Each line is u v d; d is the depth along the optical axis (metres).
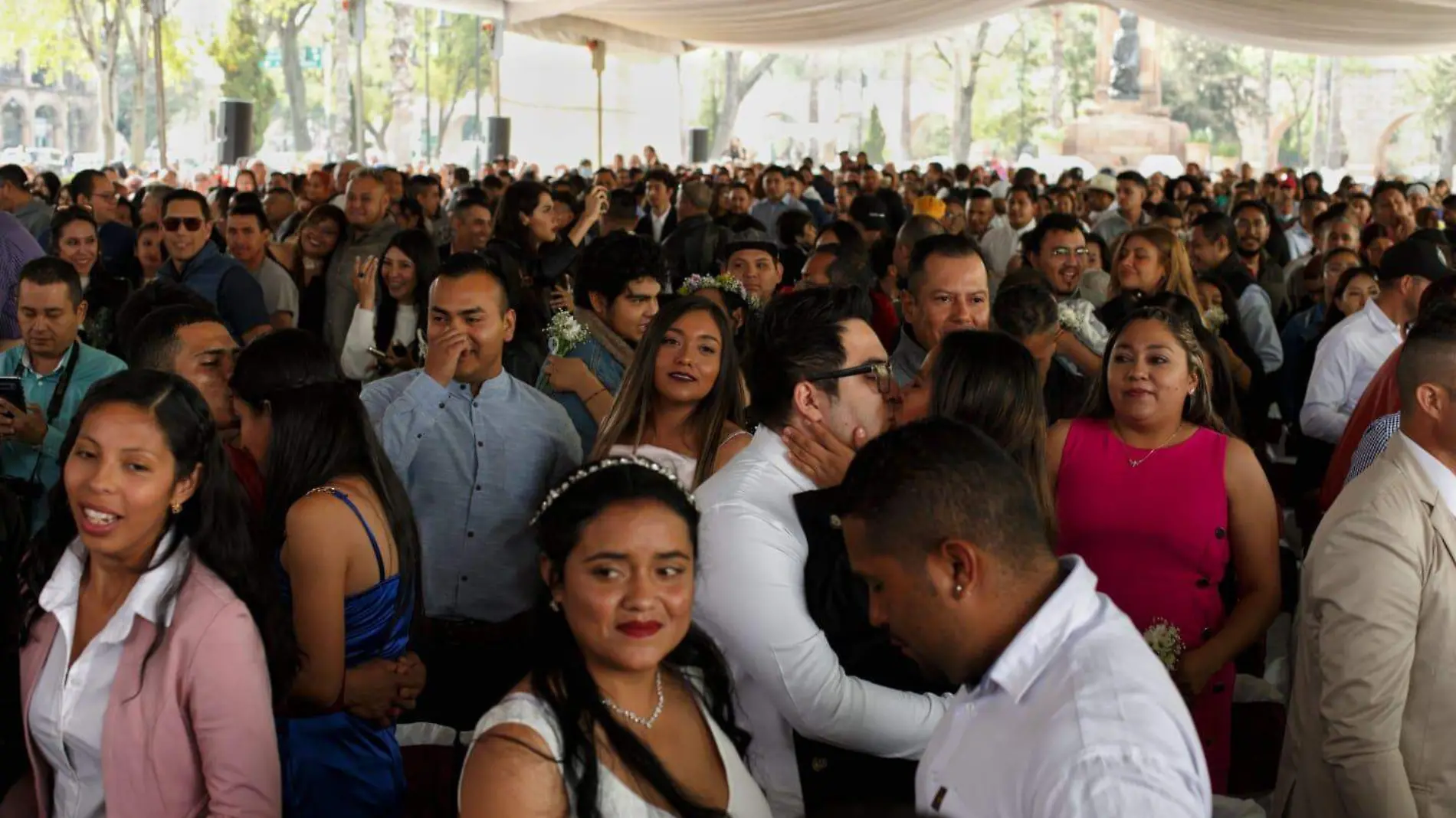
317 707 2.81
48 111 53.84
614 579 1.94
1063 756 1.60
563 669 1.96
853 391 2.64
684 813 1.98
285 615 2.52
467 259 3.82
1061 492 3.44
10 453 4.25
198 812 2.38
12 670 2.52
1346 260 6.78
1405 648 2.60
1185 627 3.32
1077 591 1.73
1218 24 19.69
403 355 5.39
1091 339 4.91
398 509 2.91
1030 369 2.91
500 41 18.50
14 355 4.51
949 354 2.92
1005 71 63.69
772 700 2.45
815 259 6.22
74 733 2.35
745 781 2.17
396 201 10.14
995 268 10.70
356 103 24.84
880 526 1.79
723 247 8.59
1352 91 66.19
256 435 3.00
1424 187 15.27
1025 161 45.09
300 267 7.46
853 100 63.38
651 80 30.78
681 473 3.38
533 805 1.87
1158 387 3.34
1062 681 1.67
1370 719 2.60
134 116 32.47
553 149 29.67
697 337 3.45
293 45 46.69
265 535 2.83
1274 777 4.08
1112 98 56.31
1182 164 50.28
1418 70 64.56
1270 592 3.36
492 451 3.77
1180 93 66.06
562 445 3.87
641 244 4.75
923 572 1.77
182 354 3.71
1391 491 2.65
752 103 63.28
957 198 12.19
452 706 3.72
